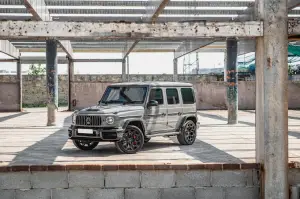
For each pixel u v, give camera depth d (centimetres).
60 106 3281
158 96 1015
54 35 724
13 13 1680
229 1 1528
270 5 724
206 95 2889
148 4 1560
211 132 1402
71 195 755
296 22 740
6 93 2805
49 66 1695
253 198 770
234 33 731
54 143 1134
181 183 764
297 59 3109
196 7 1572
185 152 946
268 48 726
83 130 937
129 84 1036
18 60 2819
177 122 1057
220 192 767
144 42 2620
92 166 756
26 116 2294
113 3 1587
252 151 958
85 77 3117
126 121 929
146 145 1084
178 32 736
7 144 1114
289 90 2838
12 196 750
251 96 2880
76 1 1562
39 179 753
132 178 759
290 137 1252
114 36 734
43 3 1541
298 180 777
